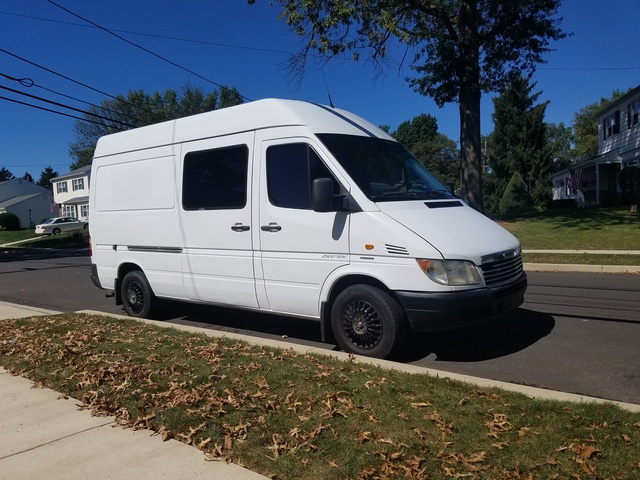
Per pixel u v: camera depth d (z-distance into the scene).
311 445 3.40
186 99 67.25
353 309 5.48
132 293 7.95
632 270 11.02
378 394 4.15
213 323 7.61
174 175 7.07
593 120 67.25
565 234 16.48
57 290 12.17
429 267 4.98
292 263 5.84
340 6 15.03
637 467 2.98
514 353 5.60
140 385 4.65
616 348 5.63
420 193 5.93
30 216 63.91
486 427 3.53
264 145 6.10
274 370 4.84
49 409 4.34
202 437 3.65
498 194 40.97
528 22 18.09
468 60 17.77
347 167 5.57
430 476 2.99
